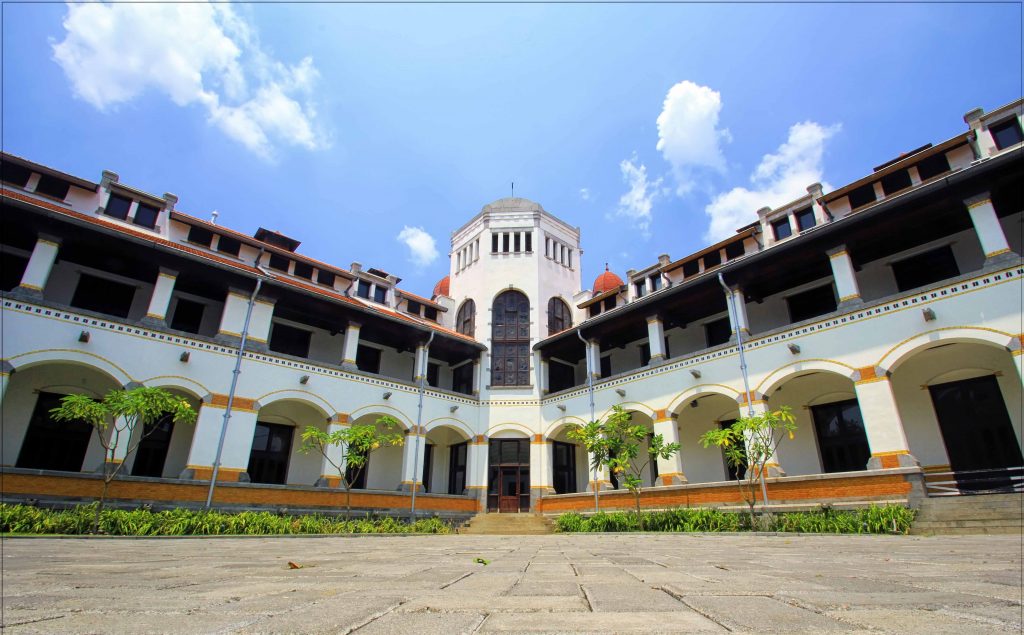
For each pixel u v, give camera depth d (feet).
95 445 61.05
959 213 54.49
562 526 68.74
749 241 75.66
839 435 64.59
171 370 60.34
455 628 6.24
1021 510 39.73
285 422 77.20
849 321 55.83
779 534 40.86
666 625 6.39
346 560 17.70
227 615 6.89
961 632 5.86
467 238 110.83
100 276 65.21
